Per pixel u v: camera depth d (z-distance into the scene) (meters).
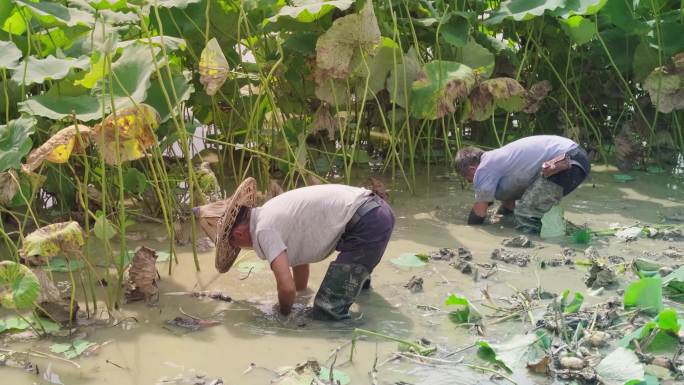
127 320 4.42
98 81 5.14
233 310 4.56
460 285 4.87
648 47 7.56
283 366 3.88
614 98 8.26
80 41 6.16
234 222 4.37
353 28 6.00
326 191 4.47
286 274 4.29
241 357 3.98
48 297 4.29
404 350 4.02
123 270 4.62
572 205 6.57
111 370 3.87
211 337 4.21
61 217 6.12
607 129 8.52
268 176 6.68
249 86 6.59
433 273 5.07
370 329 4.29
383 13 7.04
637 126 7.77
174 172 6.48
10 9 5.63
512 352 3.88
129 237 5.83
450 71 6.65
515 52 8.00
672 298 4.64
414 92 6.66
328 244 4.38
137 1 5.39
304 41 6.52
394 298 4.69
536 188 5.85
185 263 5.31
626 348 3.90
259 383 3.73
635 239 5.68
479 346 4.03
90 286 4.54
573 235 5.71
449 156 7.81
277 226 4.34
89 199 6.15
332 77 6.14
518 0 7.32
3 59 5.17
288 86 7.07
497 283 4.89
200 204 6.08
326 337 4.20
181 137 5.18
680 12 7.60
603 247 5.52
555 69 8.23
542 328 4.23
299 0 6.19
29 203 4.93
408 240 5.73
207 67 5.34
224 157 7.05
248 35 6.38
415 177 7.42
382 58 6.61
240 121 7.27
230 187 7.02
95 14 5.70
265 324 4.36
